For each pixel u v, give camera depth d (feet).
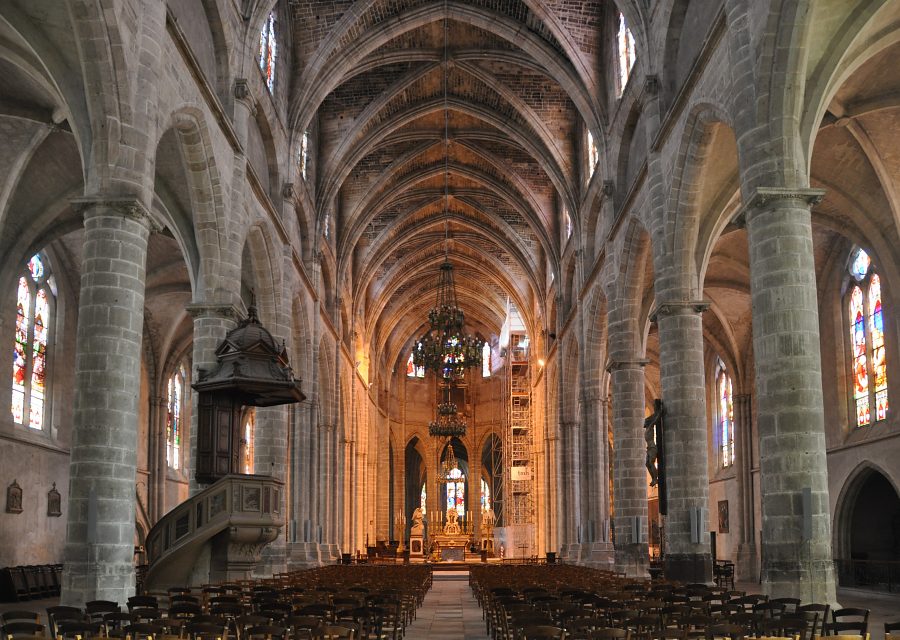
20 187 91.30
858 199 92.32
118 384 55.72
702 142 75.05
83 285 56.54
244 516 69.00
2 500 96.22
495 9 119.55
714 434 152.76
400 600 58.54
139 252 58.18
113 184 57.67
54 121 78.48
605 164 114.32
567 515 160.97
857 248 106.01
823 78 57.62
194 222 82.23
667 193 82.23
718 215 85.81
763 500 53.31
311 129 139.23
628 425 105.40
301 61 118.42
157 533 67.97
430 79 140.46
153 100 60.75
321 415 162.91
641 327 121.70
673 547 78.64
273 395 78.48
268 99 104.68
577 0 114.01
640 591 59.57
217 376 73.10
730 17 60.13
